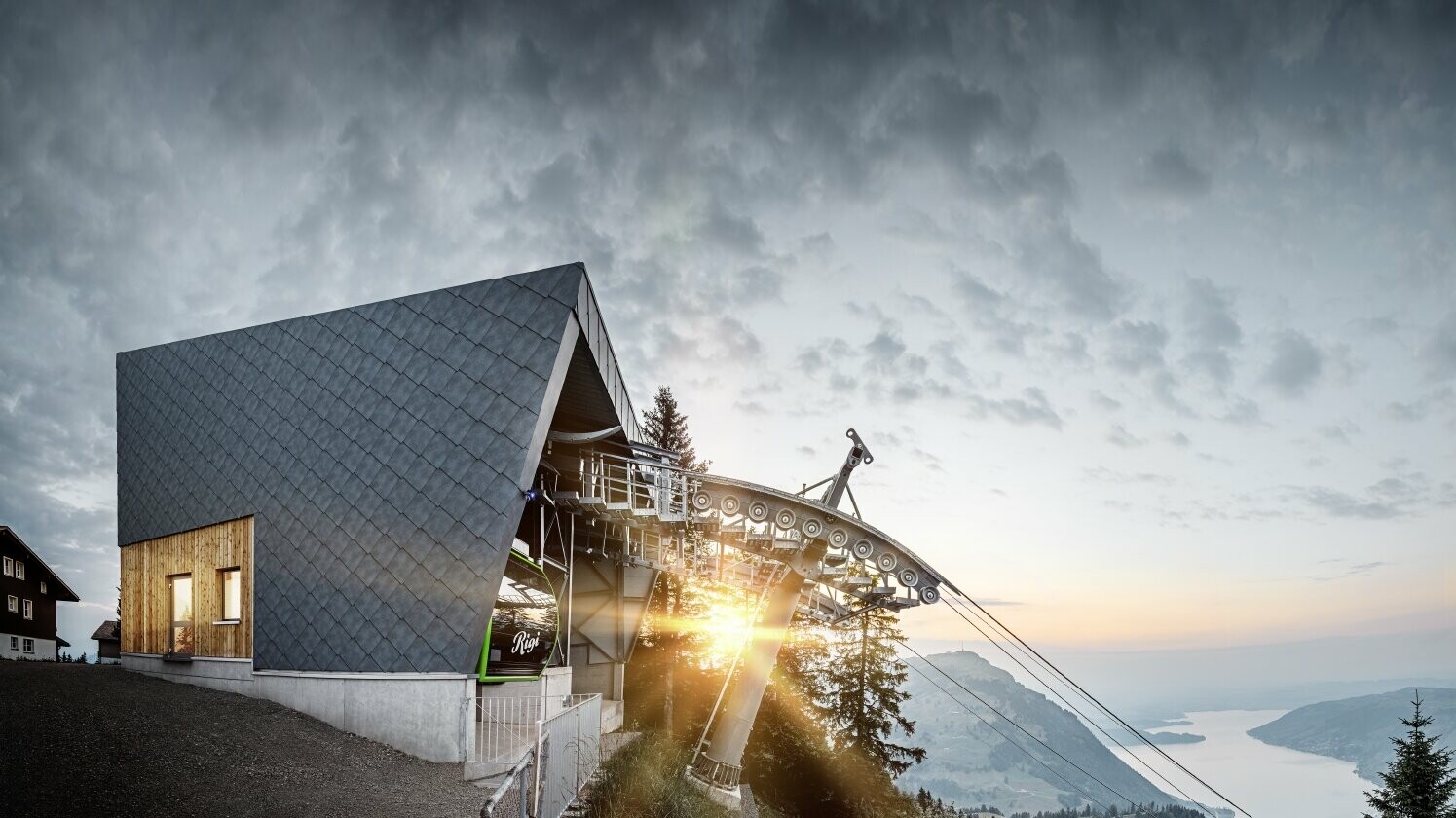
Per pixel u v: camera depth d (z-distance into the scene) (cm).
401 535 2002
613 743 2530
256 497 2272
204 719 1778
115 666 2681
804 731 4431
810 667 4684
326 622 2056
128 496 2719
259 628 2181
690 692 4700
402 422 2080
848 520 2619
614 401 2686
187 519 2455
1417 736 4844
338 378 2211
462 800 1517
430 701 1872
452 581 1912
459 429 2002
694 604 4772
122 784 1238
